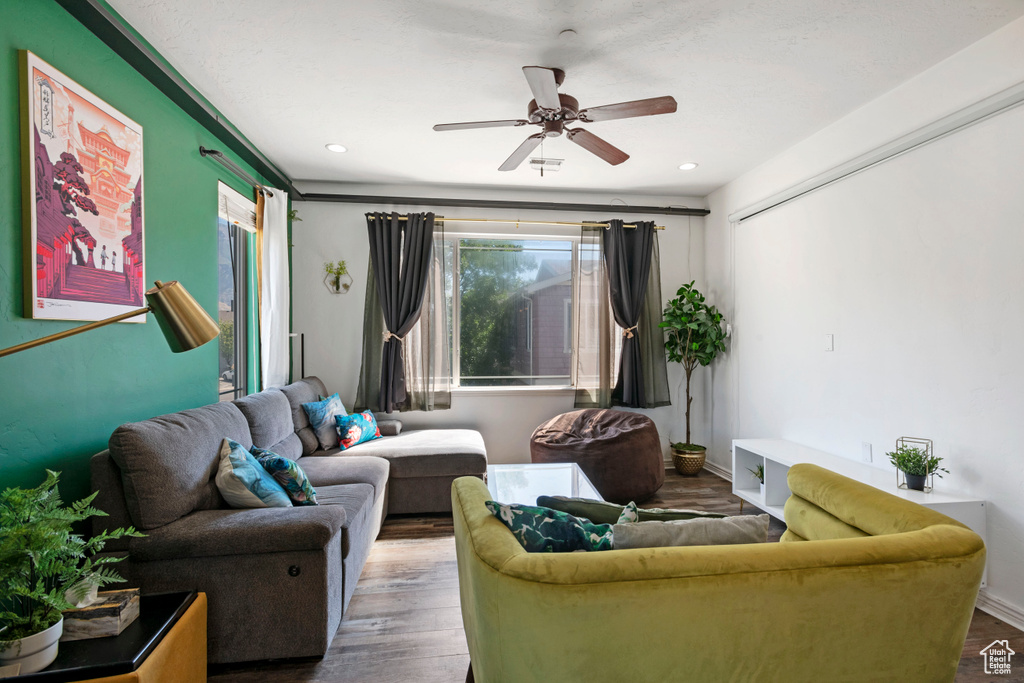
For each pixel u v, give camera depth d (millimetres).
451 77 2619
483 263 4750
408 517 3531
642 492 3766
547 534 1281
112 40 2059
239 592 1902
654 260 4805
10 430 1619
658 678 1095
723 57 2436
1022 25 2145
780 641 1110
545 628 1064
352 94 2807
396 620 2230
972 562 1167
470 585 1332
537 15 2100
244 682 1830
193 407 2787
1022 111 2154
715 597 1078
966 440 2396
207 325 1245
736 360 4352
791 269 3643
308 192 4441
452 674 1877
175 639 1498
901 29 2219
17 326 1646
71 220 1845
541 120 2469
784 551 1135
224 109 2980
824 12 2092
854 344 3066
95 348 2000
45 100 1726
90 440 1978
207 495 2156
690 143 3557
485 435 4680
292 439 3309
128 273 2180
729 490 4129
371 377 4383
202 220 2895
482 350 4754
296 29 2201
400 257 4426
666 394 4762
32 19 1705
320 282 4469
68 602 1354
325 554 1951
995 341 2271
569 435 3996
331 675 1868
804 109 3018
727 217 4496
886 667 1156
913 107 2643
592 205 4734
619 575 1066
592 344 4703
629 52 2385
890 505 1408
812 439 3436
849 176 3096
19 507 1312
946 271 2492
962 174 2408
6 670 1222
